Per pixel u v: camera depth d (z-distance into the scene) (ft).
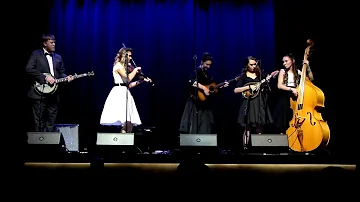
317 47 24.72
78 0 25.21
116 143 18.01
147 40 25.22
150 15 25.39
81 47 24.95
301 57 25.21
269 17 25.63
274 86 24.98
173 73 25.23
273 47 25.50
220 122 25.26
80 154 17.57
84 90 24.76
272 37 25.54
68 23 24.89
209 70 25.49
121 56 21.11
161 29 25.43
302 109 20.06
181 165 15.15
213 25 25.61
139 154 17.49
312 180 15.88
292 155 17.71
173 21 25.46
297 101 20.27
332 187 15.57
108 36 25.22
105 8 25.35
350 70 23.76
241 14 25.73
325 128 19.42
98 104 24.77
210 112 22.11
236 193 17.42
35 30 24.39
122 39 25.27
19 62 23.62
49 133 17.84
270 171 17.90
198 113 21.88
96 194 17.22
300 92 20.22
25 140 17.92
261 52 25.58
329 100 24.13
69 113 24.64
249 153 18.86
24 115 23.26
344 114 23.73
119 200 17.25
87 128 24.63
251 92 21.12
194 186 15.06
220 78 25.49
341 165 17.76
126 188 17.33
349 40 23.89
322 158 17.74
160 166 17.67
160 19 25.46
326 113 24.11
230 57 25.54
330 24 24.48
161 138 24.91
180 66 25.26
